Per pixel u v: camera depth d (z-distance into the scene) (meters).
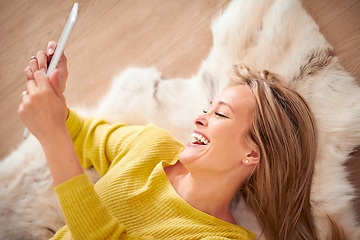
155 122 1.48
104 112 1.51
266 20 1.36
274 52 1.35
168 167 1.26
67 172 0.86
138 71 1.53
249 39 1.38
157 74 1.52
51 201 1.44
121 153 1.28
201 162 1.12
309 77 1.30
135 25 1.66
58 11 1.72
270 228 1.30
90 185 0.90
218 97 1.16
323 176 1.28
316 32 1.32
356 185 1.30
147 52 1.64
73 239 0.97
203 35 1.58
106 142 1.33
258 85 1.15
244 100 1.12
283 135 1.15
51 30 1.72
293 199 1.24
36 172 1.45
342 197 1.27
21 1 1.75
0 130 1.69
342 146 1.28
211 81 1.43
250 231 1.22
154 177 1.17
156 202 1.14
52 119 0.85
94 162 1.35
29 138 1.49
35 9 1.74
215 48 1.44
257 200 1.31
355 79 1.32
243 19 1.39
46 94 0.83
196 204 1.16
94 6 1.70
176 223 1.10
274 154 1.16
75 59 1.69
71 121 1.32
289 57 1.32
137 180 1.18
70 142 0.88
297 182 1.22
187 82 1.49
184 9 1.61
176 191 1.20
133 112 1.49
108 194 1.16
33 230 1.45
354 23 1.35
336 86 1.29
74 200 0.87
